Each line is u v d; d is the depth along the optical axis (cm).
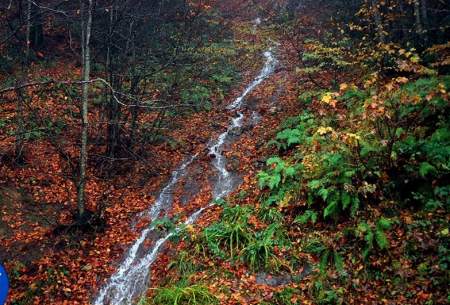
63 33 2064
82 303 836
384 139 853
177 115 1580
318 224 859
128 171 1277
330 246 775
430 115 928
